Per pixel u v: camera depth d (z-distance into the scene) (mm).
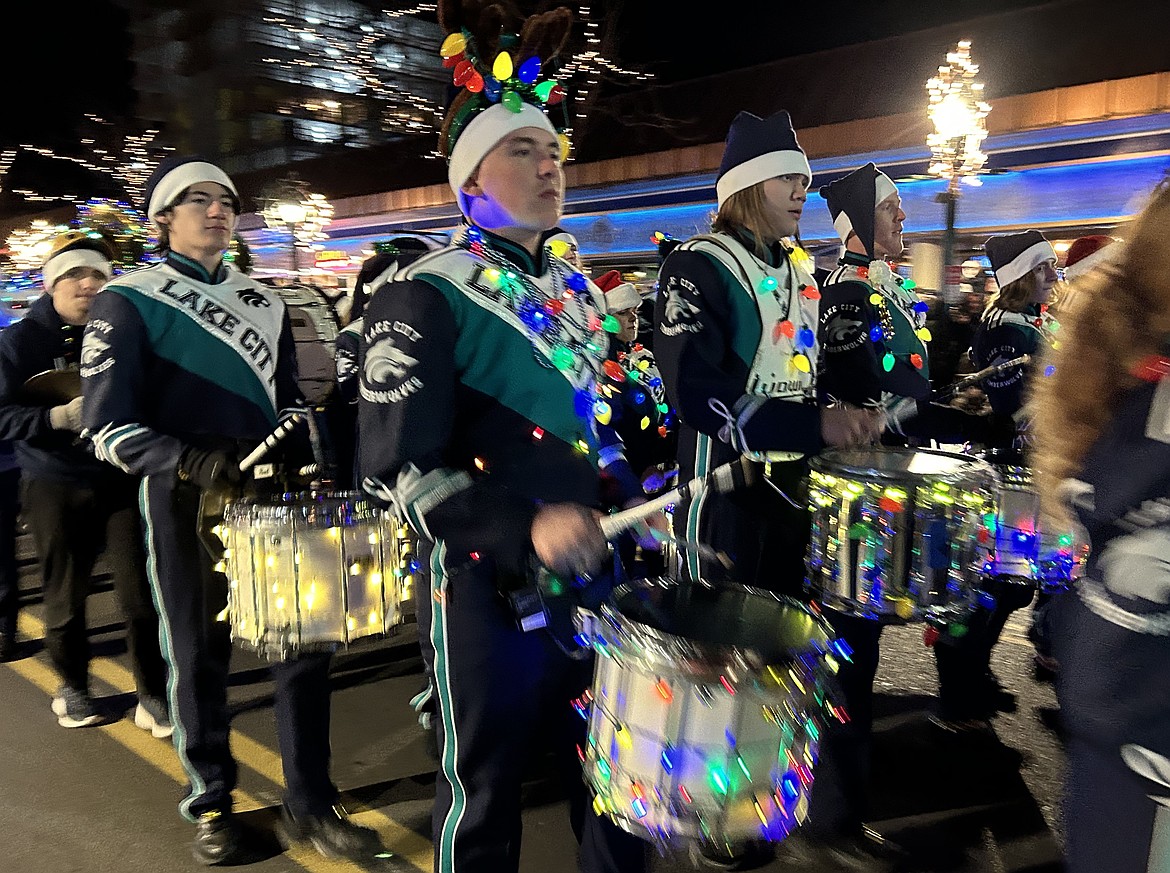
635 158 11062
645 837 1680
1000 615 3723
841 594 2316
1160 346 1309
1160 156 7281
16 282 7211
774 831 1644
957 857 2951
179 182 2898
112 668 4711
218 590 2875
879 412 2508
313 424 2895
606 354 2258
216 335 2877
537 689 2004
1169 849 1303
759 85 10516
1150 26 7668
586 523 1746
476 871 2014
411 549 2359
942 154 6957
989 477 2467
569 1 9508
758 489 2547
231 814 3035
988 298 5809
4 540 4770
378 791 3428
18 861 2971
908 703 4113
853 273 3354
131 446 2656
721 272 2619
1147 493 1290
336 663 4746
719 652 1589
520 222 2043
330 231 16641
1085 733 1398
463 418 1979
